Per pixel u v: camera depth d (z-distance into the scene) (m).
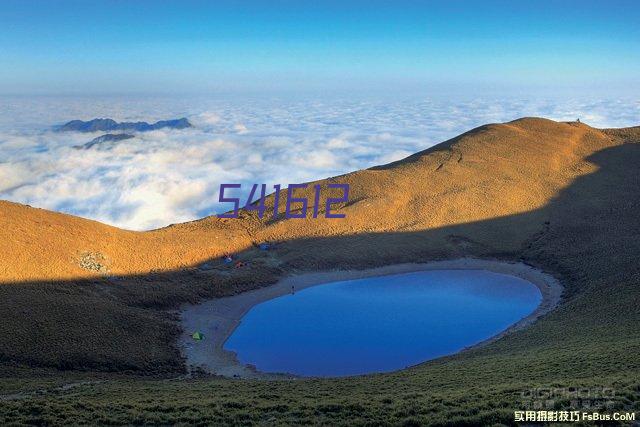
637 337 37.00
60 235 68.69
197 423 21.30
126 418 21.94
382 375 37.38
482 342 55.81
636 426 18.23
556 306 65.50
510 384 25.73
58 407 23.44
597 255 79.12
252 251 84.50
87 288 62.38
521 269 81.44
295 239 88.06
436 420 19.80
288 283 77.06
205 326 60.94
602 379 24.36
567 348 37.69
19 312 51.19
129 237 77.06
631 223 88.50
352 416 21.47
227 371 49.66
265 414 22.56
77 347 48.38
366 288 75.81
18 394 31.11
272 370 50.19
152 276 70.44
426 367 41.97
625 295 54.91
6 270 58.31
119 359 48.47
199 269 75.81
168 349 53.56
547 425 18.70
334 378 37.94
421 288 75.50
